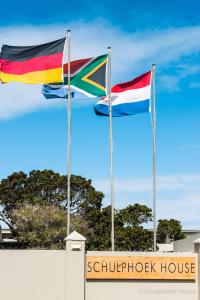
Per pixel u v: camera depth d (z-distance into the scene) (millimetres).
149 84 33250
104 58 33562
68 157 32250
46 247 69812
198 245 26562
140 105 33156
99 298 25938
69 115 32562
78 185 79625
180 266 26359
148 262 26297
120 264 26172
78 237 26078
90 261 26109
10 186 81938
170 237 86375
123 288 26109
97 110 33625
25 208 72062
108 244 69438
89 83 33312
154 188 33219
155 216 32812
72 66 33531
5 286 25625
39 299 25656
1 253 25797
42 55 32594
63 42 32594
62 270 25906
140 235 69875
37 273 25828
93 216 75062
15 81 32219
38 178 81250
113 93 33469
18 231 71750
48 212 71125
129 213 73562
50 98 33281
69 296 25641
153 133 33531
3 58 32406
